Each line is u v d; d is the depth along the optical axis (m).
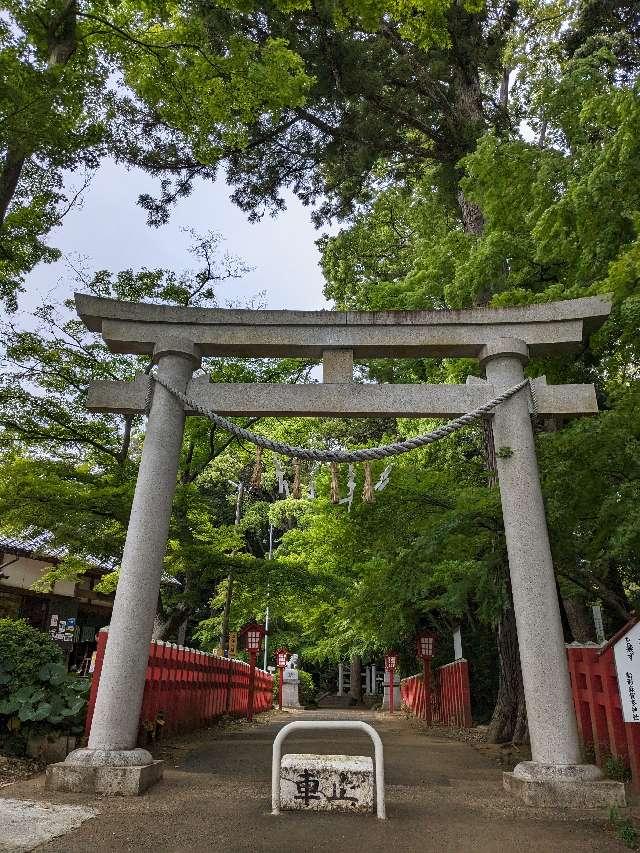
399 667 26.14
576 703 8.12
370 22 10.45
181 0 9.80
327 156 16.83
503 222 11.41
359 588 13.87
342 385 7.71
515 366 7.66
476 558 10.78
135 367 12.34
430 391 7.71
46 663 7.89
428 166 18.19
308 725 5.48
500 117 15.34
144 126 14.23
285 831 4.66
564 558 8.53
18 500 10.26
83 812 5.10
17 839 4.27
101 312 7.83
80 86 8.82
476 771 7.88
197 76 10.09
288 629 32.81
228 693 16.80
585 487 7.19
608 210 8.21
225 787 6.34
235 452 15.66
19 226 9.63
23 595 22.61
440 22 12.08
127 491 10.43
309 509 19.86
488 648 16.97
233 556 13.37
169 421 7.46
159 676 10.23
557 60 15.92
